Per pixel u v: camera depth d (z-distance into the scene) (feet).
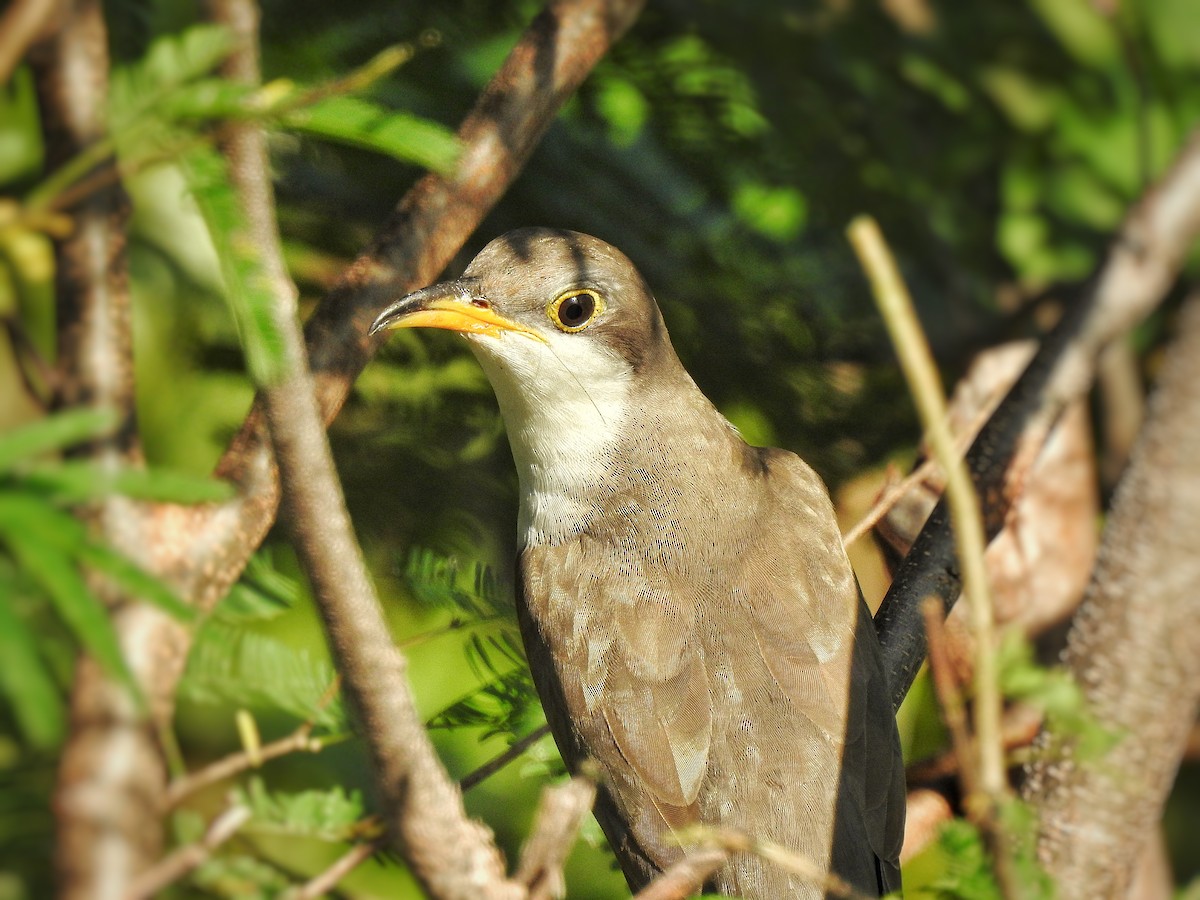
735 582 27.86
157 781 15.03
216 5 15.71
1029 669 19.39
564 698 27.20
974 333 41.01
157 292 32.42
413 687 31.78
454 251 24.27
